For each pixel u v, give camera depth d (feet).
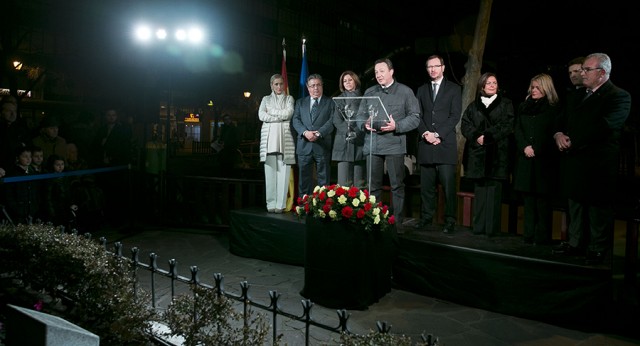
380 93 19.20
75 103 47.34
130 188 28.30
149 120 42.01
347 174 20.58
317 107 20.92
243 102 95.96
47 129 26.04
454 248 16.88
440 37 39.11
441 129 18.60
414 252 17.92
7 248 14.34
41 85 46.37
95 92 47.06
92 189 27.32
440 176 19.02
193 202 29.37
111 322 11.48
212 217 28.94
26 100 45.93
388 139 18.86
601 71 14.76
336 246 16.29
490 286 16.21
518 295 15.74
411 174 32.73
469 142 18.31
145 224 30.07
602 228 14.76
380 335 8.53
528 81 40.40
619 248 21.79
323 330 14.39
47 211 24.03
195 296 10.84
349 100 19.06
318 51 113.39
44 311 13.85
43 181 24.00
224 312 10.61
